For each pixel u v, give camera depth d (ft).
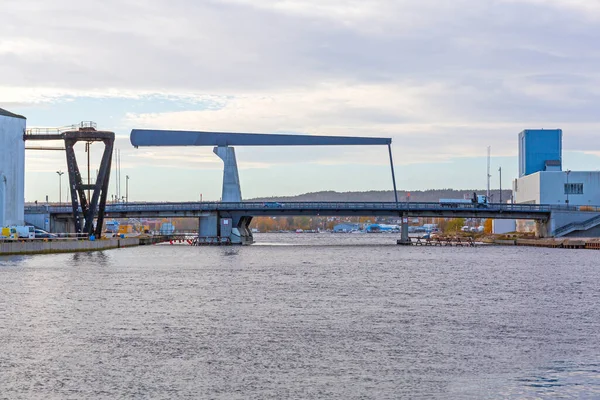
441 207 603.26
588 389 121.08
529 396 117.29
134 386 121.70
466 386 122.21
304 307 203.82
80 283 262.67
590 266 369.30
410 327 171.73
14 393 118.01
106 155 489.67
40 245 431.02
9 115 476.13
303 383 123.54
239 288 251.80
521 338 159.22
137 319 180.75
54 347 148.05
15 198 483.92
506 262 404.98
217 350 145.89
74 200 492.13
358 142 598.75
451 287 260.01
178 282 271.49
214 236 636.89
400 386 122.11
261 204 610.65
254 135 607.37
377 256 475.72
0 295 225.35
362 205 601.62
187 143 606.96
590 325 176.04
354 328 169.89
